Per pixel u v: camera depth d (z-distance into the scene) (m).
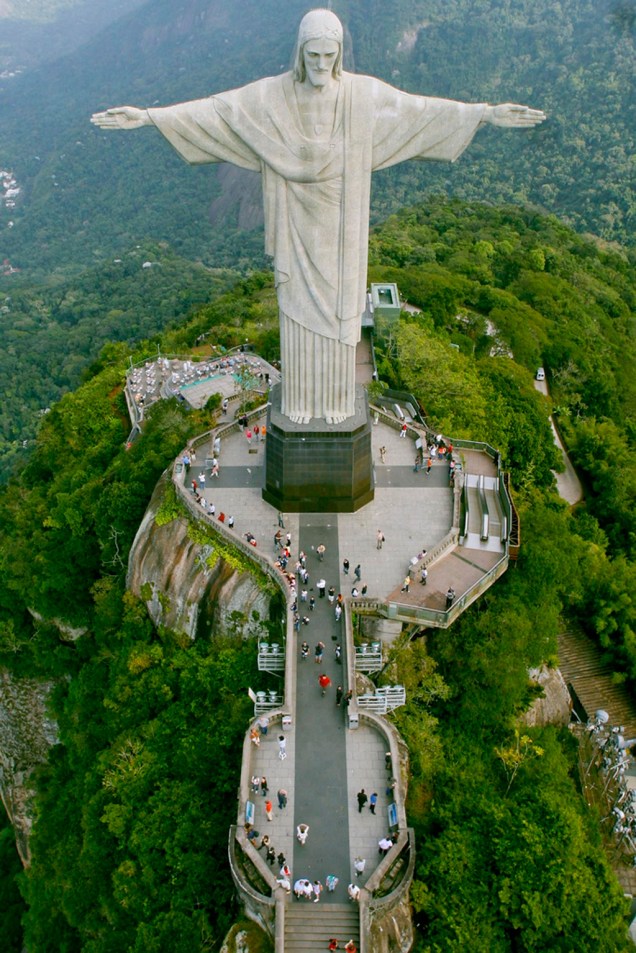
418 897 36.88
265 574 49.50
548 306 131.38
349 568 50.16
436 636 50.81
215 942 36.47
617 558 70.69
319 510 54.34
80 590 66.06
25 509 78.19
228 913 37.44
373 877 34.31
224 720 44.94
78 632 66.88
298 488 53.56
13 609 70.88
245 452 60.75
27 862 67.62
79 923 45.31
